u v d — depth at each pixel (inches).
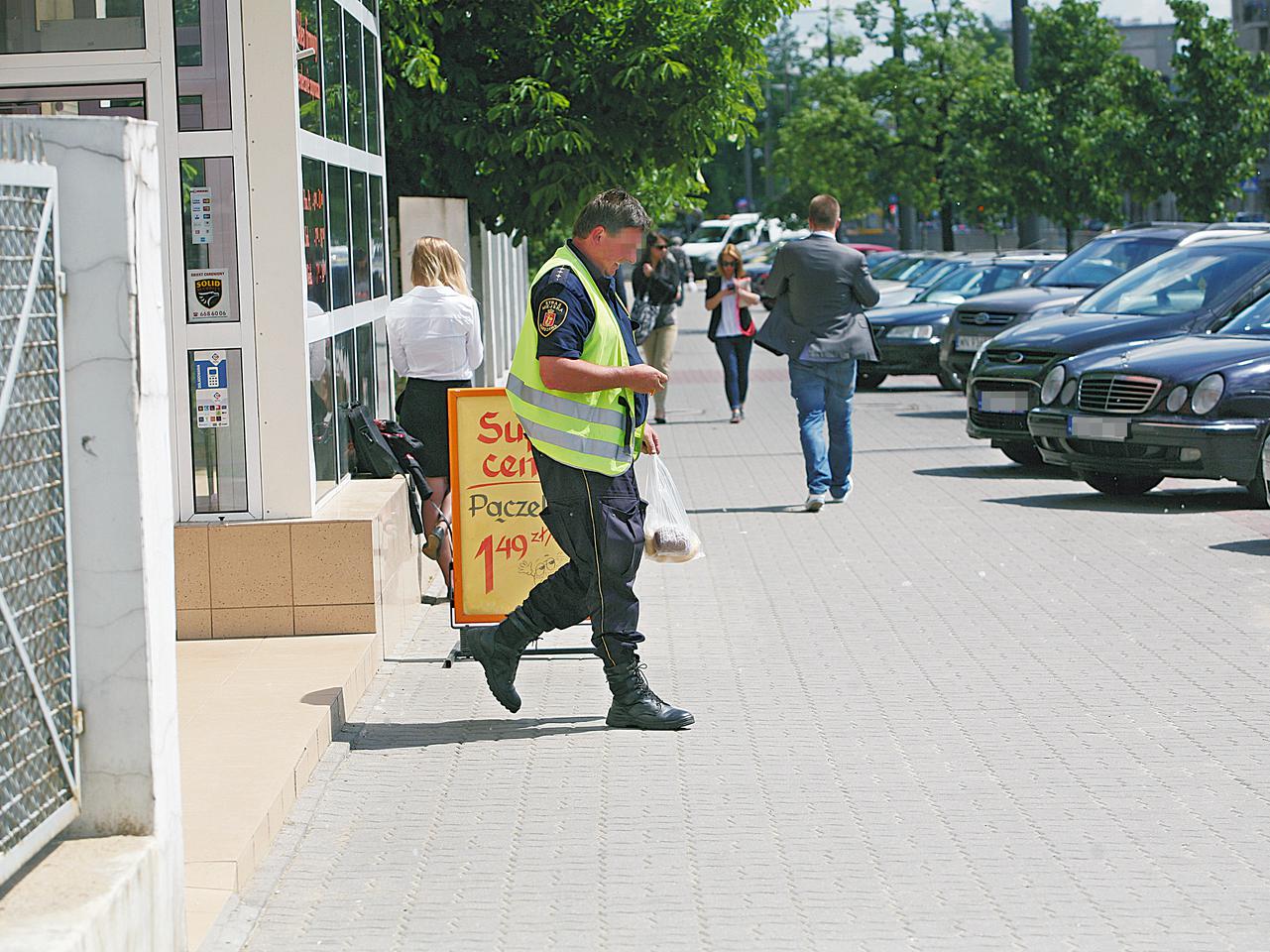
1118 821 284.7
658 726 345.7
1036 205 1706.4
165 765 216.1
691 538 393.7
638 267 1016.9
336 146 447.2
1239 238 777.6
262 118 393.7
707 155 776.9
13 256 191.9
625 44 743.1
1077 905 246.2
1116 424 629.3
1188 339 665.0
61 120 204.7
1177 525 595.8
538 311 337.4
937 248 3533.5
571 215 727.7
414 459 453.4
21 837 193.9
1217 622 439.5
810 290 639.1
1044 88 1707.7
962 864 264.5
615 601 344.2
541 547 406.3
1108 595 474.6
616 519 341.1
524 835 282.4
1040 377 723.4
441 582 524.4
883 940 233.6
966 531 589.3
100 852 207.5
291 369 401.1
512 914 246.5
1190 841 274.2
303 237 401.4
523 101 717.9
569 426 338.3
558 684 389.7
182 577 400.2
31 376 197.5
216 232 397.4
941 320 1200.8
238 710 337.7
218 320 399.5
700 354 1691.7
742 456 840.3
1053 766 317.1
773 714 357.4
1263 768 314.5
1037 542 562.6
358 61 486.6
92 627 210.2
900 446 870.4
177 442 401.7
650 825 286.0
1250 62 1556.3
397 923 244.5
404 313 472.4
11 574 192.5
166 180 395.5
